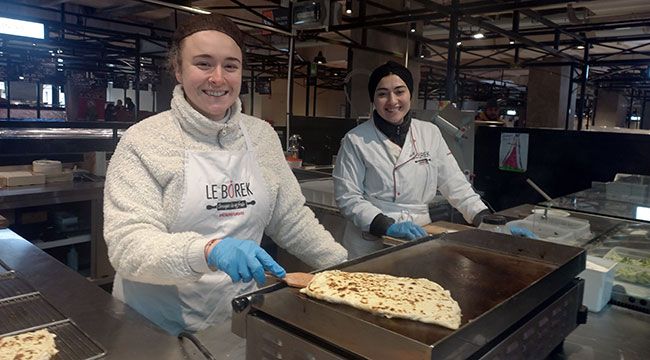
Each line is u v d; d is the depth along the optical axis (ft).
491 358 2.51
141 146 3.81
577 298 3.57
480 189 14.71
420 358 2.08
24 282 4.25
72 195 10.62
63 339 3.20
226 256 3.06
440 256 4.04
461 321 2.79
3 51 23.13
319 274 3.20
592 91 42.96
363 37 15.24
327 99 51.90
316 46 33.78
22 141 11.59
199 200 3.93
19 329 3.30
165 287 4.12
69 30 22.34
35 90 33.01
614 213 6.86
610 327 3.84
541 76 28.37
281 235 4.84
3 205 9.62
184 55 3.83
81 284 4.24
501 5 11.09
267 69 36.22
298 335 2.49
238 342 3.32
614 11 18.16
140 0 8.02
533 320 2.91
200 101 3.92
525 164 13.76
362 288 3.05
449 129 9.41
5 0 14.92
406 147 6.85
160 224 3.78
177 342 3.25
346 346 2.31
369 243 6.69
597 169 12.53
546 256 3.84
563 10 17.75
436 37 23.95
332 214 8.49
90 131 13.65
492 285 3.39
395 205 6.88
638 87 40.52
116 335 3.30
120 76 29.94
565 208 7.14
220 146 4.19
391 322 2.72
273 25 11.31
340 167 7.11
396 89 6.66
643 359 3.32
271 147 4.69
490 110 18.93
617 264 4.66
